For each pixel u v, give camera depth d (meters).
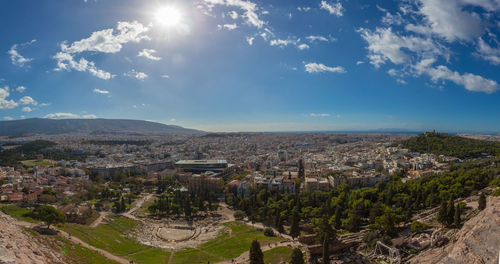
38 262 95.06
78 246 161.62
